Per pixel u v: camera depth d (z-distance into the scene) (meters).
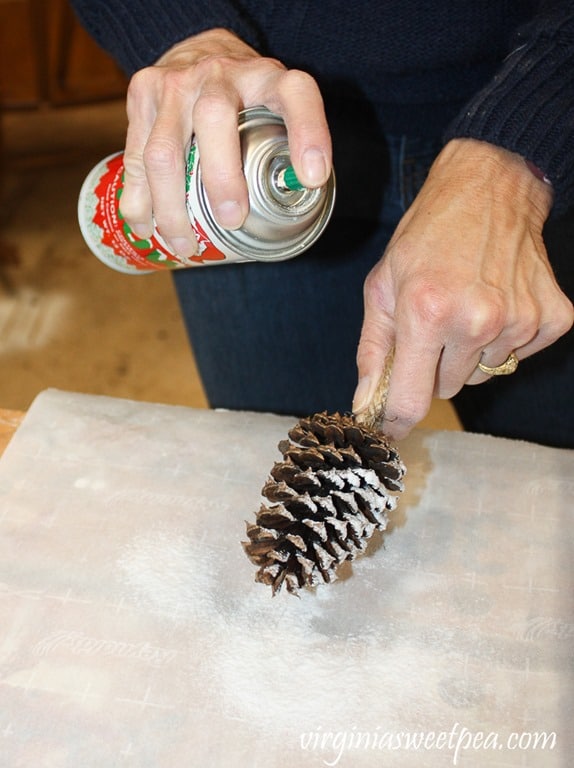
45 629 0.50
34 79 1.71
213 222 0.52
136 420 0.60
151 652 0.49
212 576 0.53
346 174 0.74
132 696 0.47
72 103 1.74
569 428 0.76
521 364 0.74
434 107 0.70
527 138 0.53
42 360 1.44
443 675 0.49
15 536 0.53
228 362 0.81
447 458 0.60
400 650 0.50
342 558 0.47
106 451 0.58
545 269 0.53
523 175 0.54
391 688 0.48
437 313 0.49
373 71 0.67
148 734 0.46
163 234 0.55
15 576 0.52
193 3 0.60
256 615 0.51
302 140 0.49
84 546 0.53
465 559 0.54
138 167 0.55
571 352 0.72
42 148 1.79
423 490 0.58
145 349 1.47
